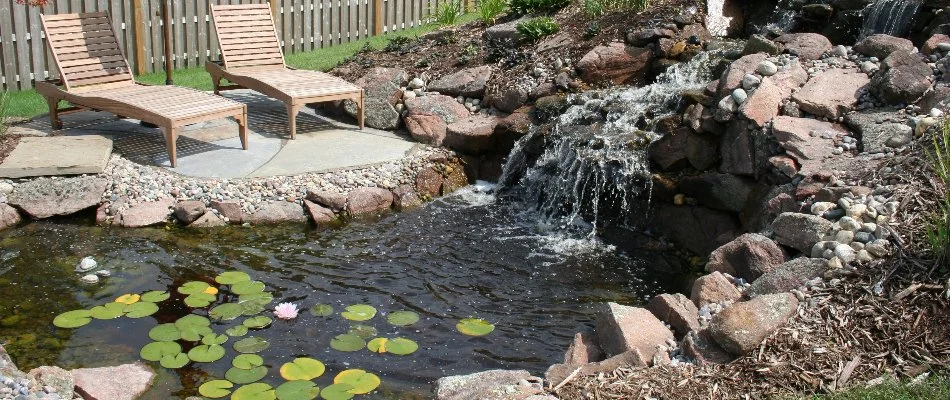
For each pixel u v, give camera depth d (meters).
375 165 8.04
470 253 6.80
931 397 3.81
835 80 7.04
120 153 7.88
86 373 4.77
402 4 13.30
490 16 10.55
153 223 6.96
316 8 12.09
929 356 4.20
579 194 7.53
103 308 5.61
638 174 7.18
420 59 9.88
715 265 5.55
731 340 4.39
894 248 4.95
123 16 10.46
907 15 7.81
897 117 6.44
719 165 6.95
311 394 4.72
